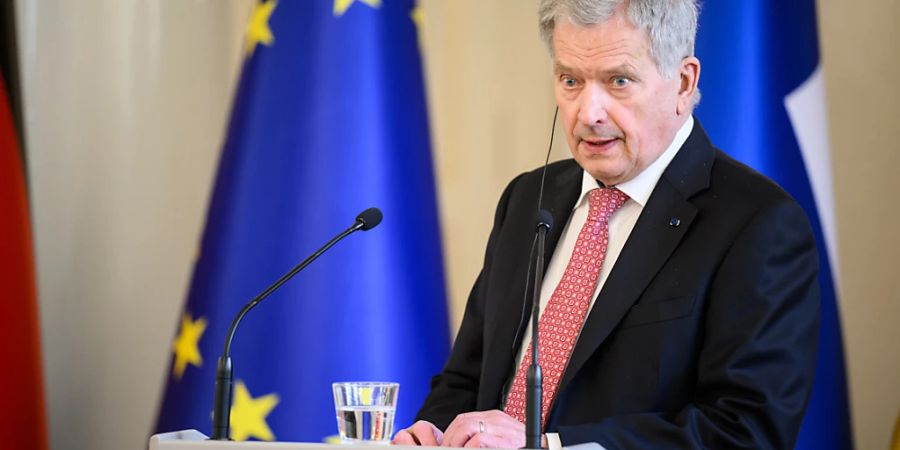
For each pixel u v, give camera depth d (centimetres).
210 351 1139
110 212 1304
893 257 1140
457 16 1311
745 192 791
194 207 1313
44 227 1306
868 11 1170
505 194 943
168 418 1149
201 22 1332
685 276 772
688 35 799
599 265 819
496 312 855
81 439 1286
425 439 741
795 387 737
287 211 1136
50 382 1294
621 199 831
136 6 1327
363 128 1139
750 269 752
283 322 1127
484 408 829
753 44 1080
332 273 1127
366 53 1152
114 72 1320
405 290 1145
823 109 1074
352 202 1130
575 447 611
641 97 786
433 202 1161
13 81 1250
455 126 1301
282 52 1162
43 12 1324
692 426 711
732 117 1070
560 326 810
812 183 1064
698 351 762
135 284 1300
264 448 596
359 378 1116
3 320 1151
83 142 1313
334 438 1107
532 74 1287
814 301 771
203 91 1326
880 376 1135
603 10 776
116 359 1292
